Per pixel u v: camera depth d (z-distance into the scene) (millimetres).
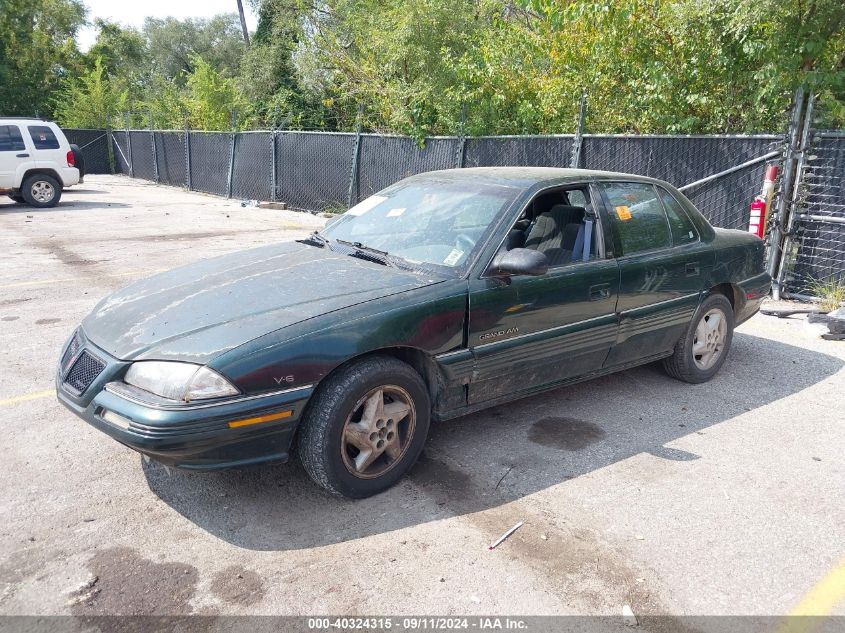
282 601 2770
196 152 20781
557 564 3023
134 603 2744
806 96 7219
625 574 2963
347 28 16453
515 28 10938
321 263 4051
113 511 3395
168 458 3033
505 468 3889
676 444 4227
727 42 7855
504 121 11125
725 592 2859
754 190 7660
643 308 4641
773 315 7156
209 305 3525
